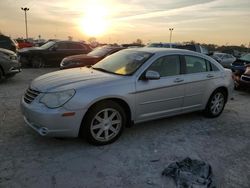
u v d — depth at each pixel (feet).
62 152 11.75
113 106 12.51
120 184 9.61
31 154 11.41
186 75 15.48
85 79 12.69
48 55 43.01
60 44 44.06
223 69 18.11
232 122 17.51
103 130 12.53
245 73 27.50
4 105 18.34
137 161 11.35
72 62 32.22
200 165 10.73
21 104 12.65
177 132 15.01
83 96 11.53
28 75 34.19
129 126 13.75
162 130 15.19
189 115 18.38
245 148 13.43
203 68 16.78
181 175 9.97
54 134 11.35
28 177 9.70
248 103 23.48
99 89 11.96
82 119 11.77
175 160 11.64
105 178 9.94
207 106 17.43
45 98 11.47
